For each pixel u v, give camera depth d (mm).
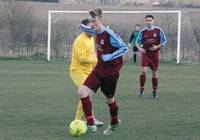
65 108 20156
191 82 31547
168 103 22000
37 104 21203
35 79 32438
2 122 16891
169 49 50031
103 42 14367
